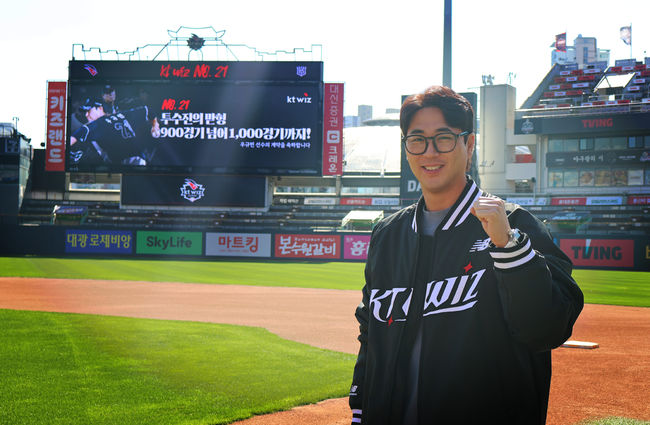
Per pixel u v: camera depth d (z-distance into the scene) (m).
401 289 2.12
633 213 39.59
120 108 36.56
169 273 25.22
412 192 39.66
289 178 44.12
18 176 43.53
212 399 5.76
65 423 4.95
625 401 5.98
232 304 14.97
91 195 47.94
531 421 1.96
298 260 36.09
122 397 5.76
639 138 42.41
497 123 45.88
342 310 13.98
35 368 6.87
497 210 1.76
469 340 1.94
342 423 5.18
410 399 2.03
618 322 12.15
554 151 44.47
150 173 36.62
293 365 7.38
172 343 8.69
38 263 29.45
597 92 52.25
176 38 38.56
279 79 36.09
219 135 36.44
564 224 39.78
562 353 8.58
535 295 1.75
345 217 42.09
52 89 38.59
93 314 12.08
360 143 61.66
